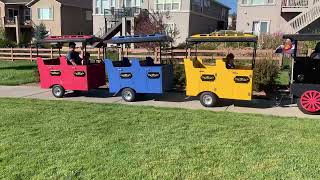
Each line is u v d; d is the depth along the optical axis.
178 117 8.81
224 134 7.39
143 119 8.65
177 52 17.77
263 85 11.84
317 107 9.15
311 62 9.34
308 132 7.50
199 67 10.55
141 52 18.41
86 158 6.18
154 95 12.10
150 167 5.80
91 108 9.96
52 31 46.78
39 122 8.45
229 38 9.69
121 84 11.17
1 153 6.43
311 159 6.04
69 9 47.38
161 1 35.03
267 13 28.80
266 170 5.64
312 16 25.94
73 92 12.88
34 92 13.02
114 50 21.17
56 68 11.89
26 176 5.52
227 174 5.53
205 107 10.16
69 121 8.52
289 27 26.52
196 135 7.34
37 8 46.91
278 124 8.11
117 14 34.94
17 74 17.75
